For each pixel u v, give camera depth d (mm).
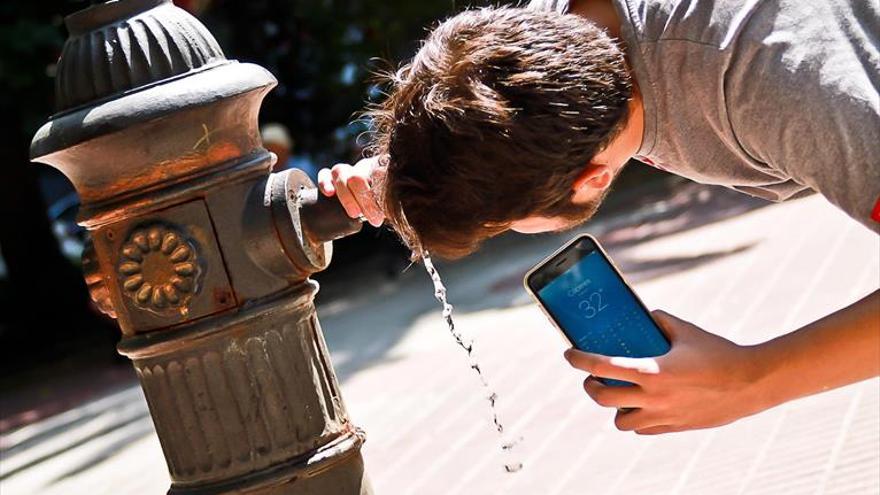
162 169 2201
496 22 1974
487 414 5672
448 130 1861
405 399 6402
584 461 4637
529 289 2094
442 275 11992
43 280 15516
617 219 12547
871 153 1770
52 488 6598
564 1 2119
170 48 2234
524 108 1863
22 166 15461
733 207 11031
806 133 1813
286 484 2266
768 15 1853
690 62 1926
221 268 2229
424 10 15242
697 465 4285
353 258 15758
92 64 2227
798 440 4281
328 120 16109
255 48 15633
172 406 2279
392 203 1950
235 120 2234
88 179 2238
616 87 1930
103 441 7637
